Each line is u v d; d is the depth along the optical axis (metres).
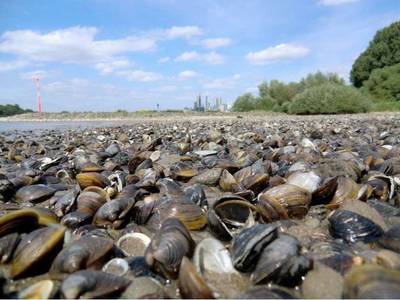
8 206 0.21
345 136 0.58
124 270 0.12
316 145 0.41
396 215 0.17
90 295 0.10
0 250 0.13
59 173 0.31
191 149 0.47
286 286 0.11
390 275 0.10
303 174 0.21
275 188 0.18
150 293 0.10
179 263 0.12
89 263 0.12
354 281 0.10
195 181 0.26
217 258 0.12
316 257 0.12
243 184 0.23
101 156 0.40
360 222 0.15
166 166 0.32
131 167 0.33
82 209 0.19
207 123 1.10
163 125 1.06
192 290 0.10
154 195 0.21
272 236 0.12
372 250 0.12
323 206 0.19
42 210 0.18
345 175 0.23
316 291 0.11
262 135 0.63
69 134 0.81
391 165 0.26
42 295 0.10
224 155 0.38
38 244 0.13
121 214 0.17
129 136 0.71
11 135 0.84
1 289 0.11
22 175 0.28
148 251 0.12
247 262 0.12
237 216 0.17
